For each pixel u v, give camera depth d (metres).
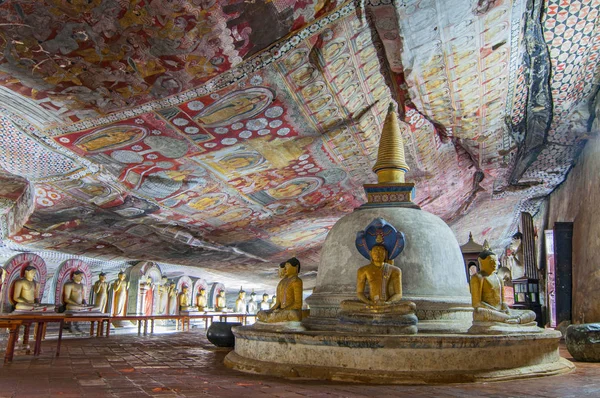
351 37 9.33
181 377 6.80
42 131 9.98
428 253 8.77
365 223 9.08
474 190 19.94
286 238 19.14
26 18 6.96
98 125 9.88
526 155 16.78
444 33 9.73
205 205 14.63
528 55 11.45
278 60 9.16
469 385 6.34
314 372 6.81
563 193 18.47
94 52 7.87
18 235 13.95
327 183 15.14
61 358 9.05
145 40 7.87
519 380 6.77
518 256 21.62
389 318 7.29
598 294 13.92
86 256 16.56
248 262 21.59
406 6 8.74
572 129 15.05
